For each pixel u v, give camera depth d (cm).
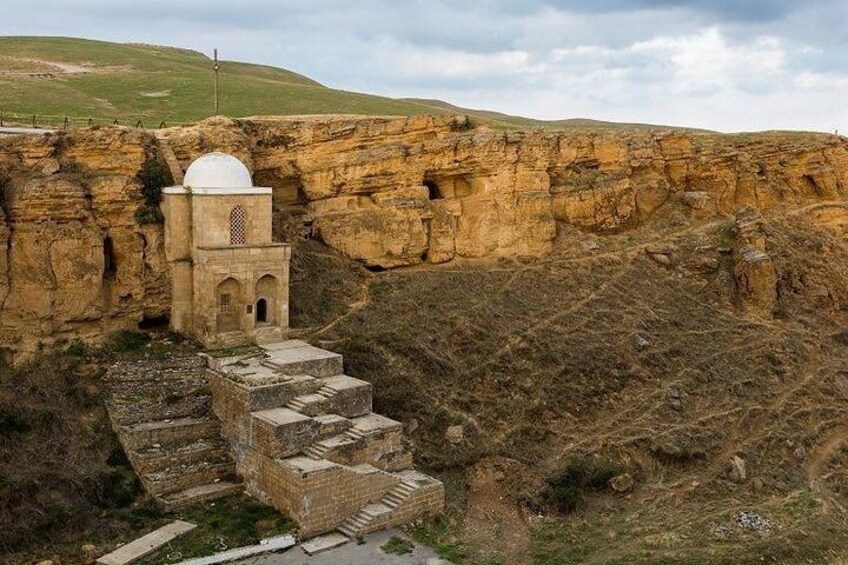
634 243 6366
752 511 4047
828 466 4722
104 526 3453
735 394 5172
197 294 4488
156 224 4584
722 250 6369
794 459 4709
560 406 4741
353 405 4078
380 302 5225
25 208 4194
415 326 5016
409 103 11125
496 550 3628
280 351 4450
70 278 4284
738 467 4462
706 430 4738
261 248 4562
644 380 5078
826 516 4031
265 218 4638
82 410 3991
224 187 4506
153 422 3969
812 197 7644
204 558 3281
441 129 5997
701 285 6131
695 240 6450
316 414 3938
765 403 5153
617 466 4356
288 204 5738
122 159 4572
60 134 4478
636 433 4594
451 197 6009
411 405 4503
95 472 3672
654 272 6122
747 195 7200
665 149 6894
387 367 4681
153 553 3297
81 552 3288
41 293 4209
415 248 5722
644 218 6700
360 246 5612
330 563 3338
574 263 5972
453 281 5556
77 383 4078
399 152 5709
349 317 5034
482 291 5506
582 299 5659
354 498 3678
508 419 4591
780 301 6309
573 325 5366
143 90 8469
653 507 4128
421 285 5450
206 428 4028
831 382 5544
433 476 4150
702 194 6831
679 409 4891
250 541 3431
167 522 3544
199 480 3822
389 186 5747
